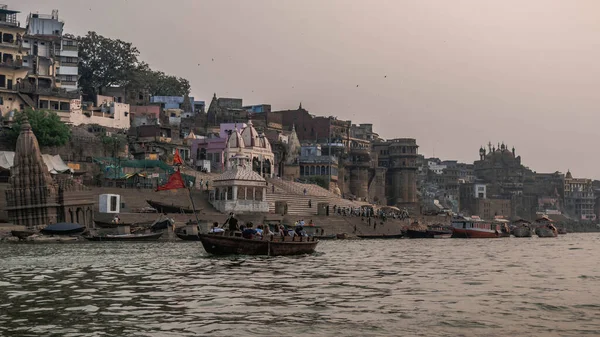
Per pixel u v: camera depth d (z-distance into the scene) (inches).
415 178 6870.1
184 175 3966.5
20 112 3725.4
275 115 6304.1
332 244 2987.2
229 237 1796.3
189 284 1191.6
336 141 6368.1
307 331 783.1
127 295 1050.1
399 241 3627.0
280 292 1098.7
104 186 3698.3
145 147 4453.7
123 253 1961.1
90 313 890.1
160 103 5821.9
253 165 4694.9
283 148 5472.4
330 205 4640.8
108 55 5639.8
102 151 4133.9
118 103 4869.6
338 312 909.2
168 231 2849.4
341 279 1310.3
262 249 1854.1
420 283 1261.1
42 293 1072.2
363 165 6186.0
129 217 3127.5
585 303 1017.5
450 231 4618.6
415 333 781.3
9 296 1039.6
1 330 783.7
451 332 790.5
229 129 5374.0
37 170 2903.5
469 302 1016.2
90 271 1417.3
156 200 3577.8
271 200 4099.4
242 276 1328.7
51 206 2874.0
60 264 1582.2
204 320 843.4
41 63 4471.0
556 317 895.7
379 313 906.1
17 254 1907.0
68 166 3750.0
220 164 4813.0
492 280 1342.3
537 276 1441.9
